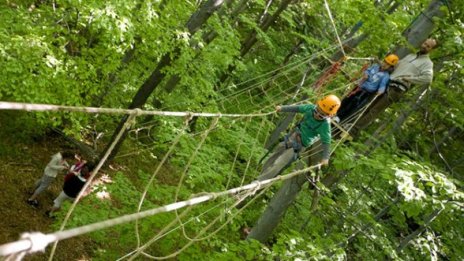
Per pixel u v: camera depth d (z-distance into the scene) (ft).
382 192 34.12
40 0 35.50
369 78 26.03
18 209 32.83
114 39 27.86
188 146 32.09
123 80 37.24
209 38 42.55
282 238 23.18
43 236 7.14
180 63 34.42
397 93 25.64
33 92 27.55
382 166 23.40
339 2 36.32
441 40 27.04
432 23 25.31
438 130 45.44
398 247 32.01
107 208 27.02
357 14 28.73
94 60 31.94
